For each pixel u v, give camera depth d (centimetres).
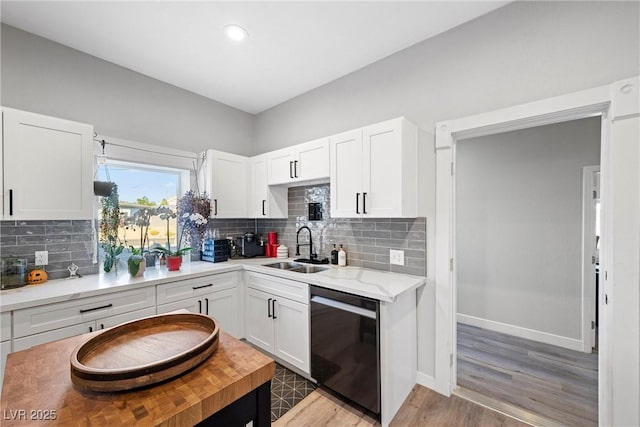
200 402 73
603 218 158
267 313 253
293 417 184
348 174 230
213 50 234
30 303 164
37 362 92
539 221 297
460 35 203
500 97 186
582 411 188
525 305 304
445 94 210
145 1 180
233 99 327
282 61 250
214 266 269
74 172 202
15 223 200
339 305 194
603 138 159
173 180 299
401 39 221
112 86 250
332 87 283
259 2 182
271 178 300
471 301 340
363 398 181
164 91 285
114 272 238
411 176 213
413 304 215
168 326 114
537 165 298
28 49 208
